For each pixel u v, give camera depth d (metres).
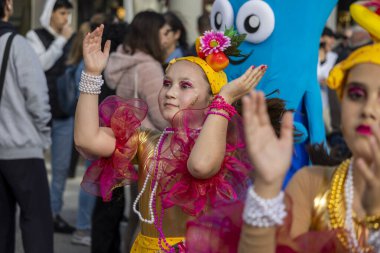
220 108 3.32
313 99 5.17
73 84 7.64
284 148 2.25
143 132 3.82
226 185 3.39
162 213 3.63
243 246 2.29
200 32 8.02
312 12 5.10
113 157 3.73
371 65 2.34
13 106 5.43
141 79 5.66
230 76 5.16
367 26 2.48
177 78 3.75
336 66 2.45
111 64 5.80
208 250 2.54
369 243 2.34
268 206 2.25
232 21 5.24
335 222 2.38
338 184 2.41
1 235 5.54
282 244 2.34
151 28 5.77
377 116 2.32
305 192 2.45
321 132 5.19
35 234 5.46
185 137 3.54
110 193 3.82
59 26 8.09
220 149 3.30
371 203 2.33
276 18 5.03
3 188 5.52
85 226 7.35
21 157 5.46
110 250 5.99
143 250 3.72
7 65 5.42
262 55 5.07
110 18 8.26
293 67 5.07
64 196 9.80
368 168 2.25
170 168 3.60
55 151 7.84
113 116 3.75
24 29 14.11
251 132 2.25
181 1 9.27
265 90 5.07
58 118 7.76
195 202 3.41
